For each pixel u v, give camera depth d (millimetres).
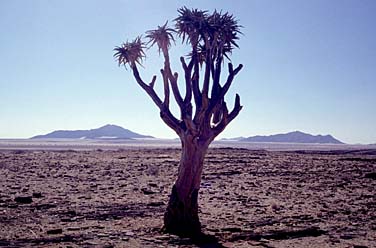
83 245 11047
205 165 41406
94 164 41750
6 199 18531
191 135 12383
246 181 28594
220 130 12695
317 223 14773
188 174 12586
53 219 14648
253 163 45219
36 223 13938
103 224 13883
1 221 14141
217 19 12383
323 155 68562
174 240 11750
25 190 21578
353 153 85312
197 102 12594
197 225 12641
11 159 47906
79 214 15602
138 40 12891
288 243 11930
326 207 18234
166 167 39031
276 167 40375
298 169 38281
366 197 21766
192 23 12211
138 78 12984
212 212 16609
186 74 12680
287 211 17016
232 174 33062
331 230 13766
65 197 19578
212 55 12555
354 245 11773
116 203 18141
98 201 18578
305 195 22234
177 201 12617
